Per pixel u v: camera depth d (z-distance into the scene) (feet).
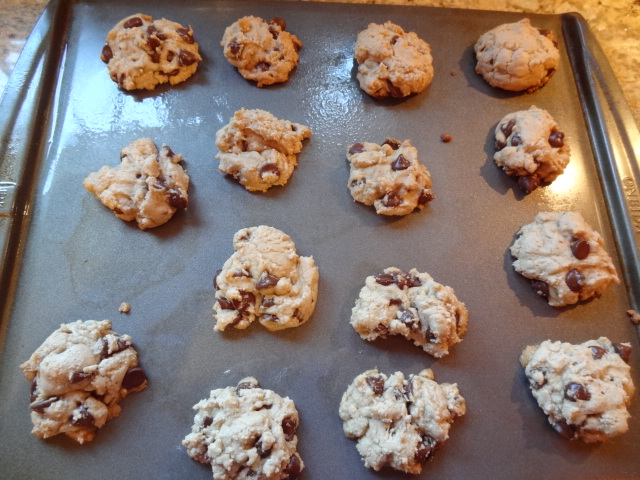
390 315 0.72
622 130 0.88
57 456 0.65
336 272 0.78
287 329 0.74
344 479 0.66
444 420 0.67
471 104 0.91
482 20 0.98
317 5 0.97
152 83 0.89
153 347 0.72
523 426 0.70
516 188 0.85
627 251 0.80
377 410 0.66
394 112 0.90
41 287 0.74
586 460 0.68
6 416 0.67
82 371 0.65
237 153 0.83
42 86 0.86
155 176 0.79
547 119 0.85
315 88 0.91
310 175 0.85
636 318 0.76
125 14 0.94
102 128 0.86
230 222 0.80
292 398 0.70
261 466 0.64
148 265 0.76
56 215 0.78
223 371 0.71
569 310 0.77
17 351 0.70
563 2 1.07
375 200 0.82
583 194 0.85
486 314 0.76
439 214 0.83
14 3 1.01
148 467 0.66
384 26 0.92
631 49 1.05
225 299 0.73
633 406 0.71
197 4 0.96
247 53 0.88
